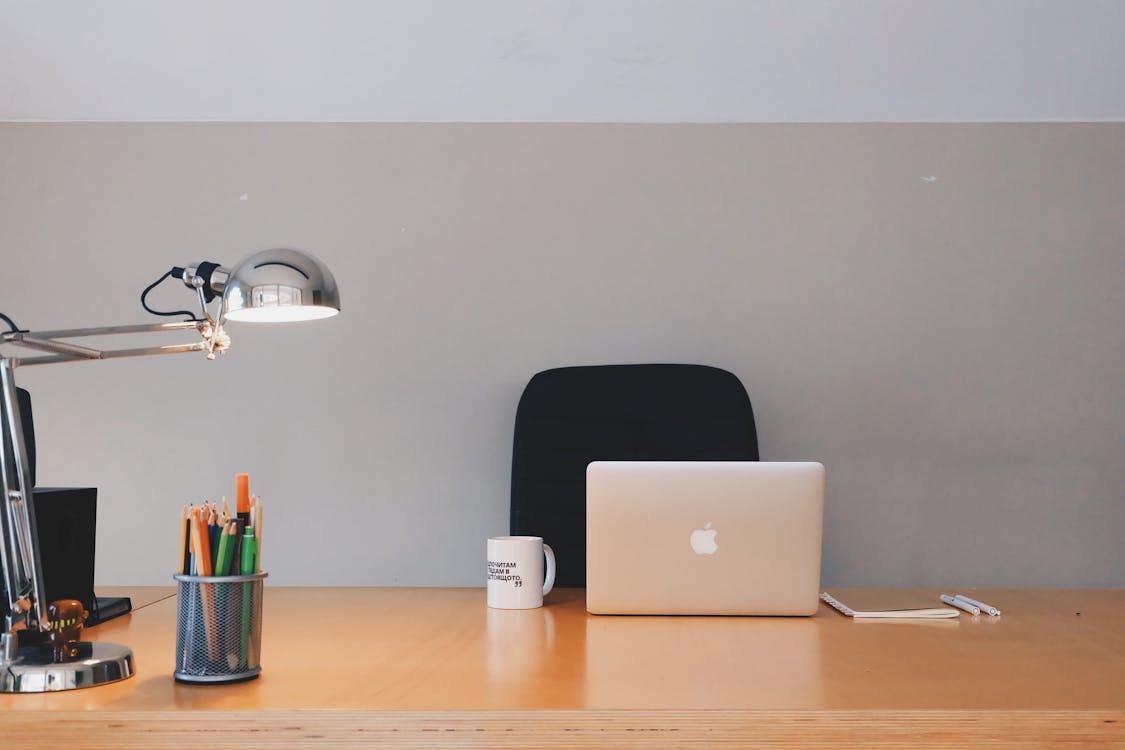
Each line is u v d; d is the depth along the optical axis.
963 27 2.54
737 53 2.62
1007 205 2.81
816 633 1.43
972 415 2.79
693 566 1.57
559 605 1.69
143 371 2.82
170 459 2.81
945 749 0.98
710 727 0.98
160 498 2.80
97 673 1.09
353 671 1.16
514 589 1.65
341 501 2.80
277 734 0.97
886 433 2.79
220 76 2.71
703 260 2.82
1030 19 2.51
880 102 2.77
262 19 2.54
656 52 2.63
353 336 2.82
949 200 2.81
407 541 2.79
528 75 2.71
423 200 2.84
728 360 2.80
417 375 2.82
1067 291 2.80
